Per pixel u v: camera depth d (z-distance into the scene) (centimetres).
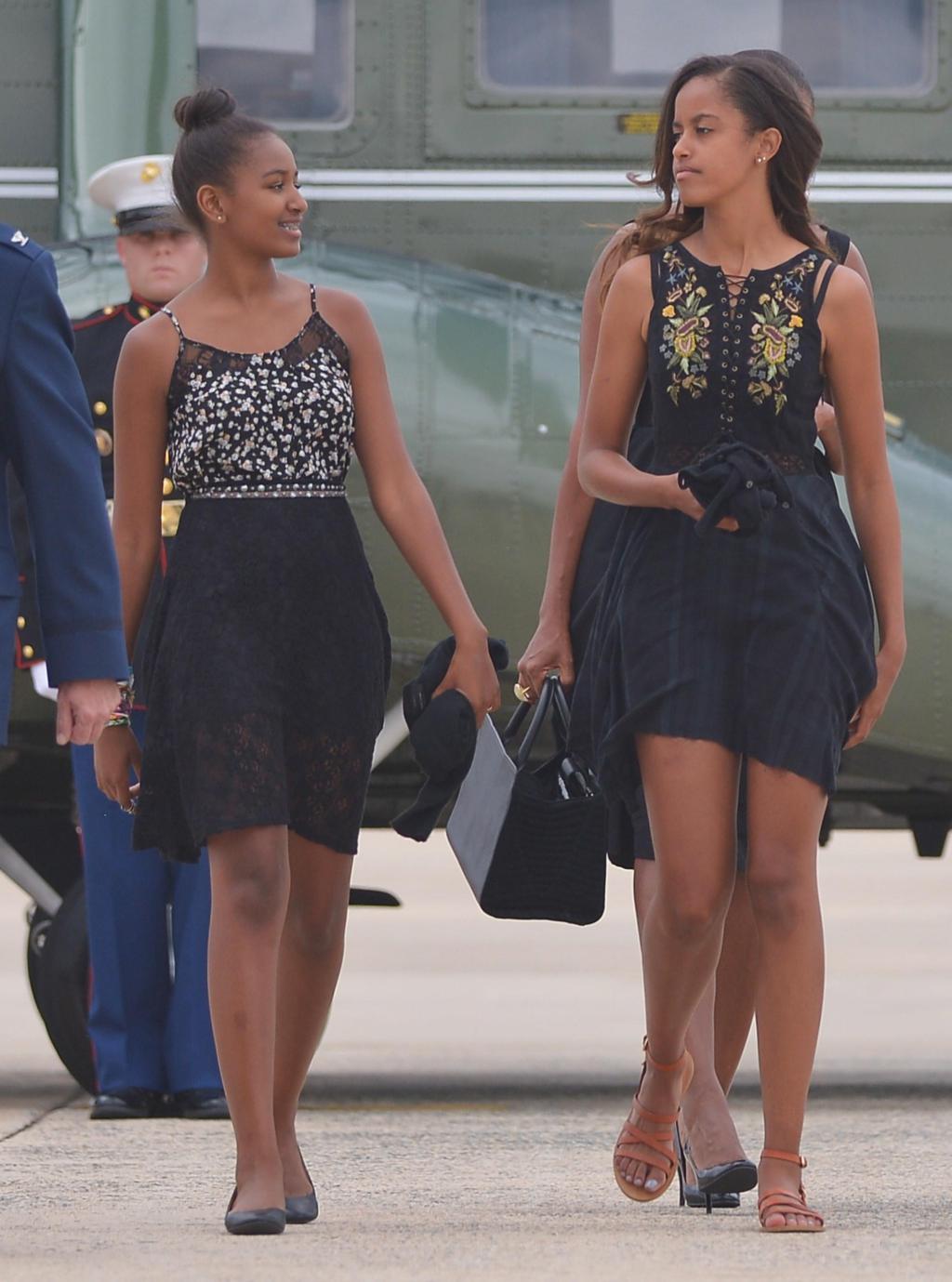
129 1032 2467
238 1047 1606
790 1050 1636
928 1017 3841
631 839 1792
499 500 2742
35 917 2777
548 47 2823
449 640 1700
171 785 1647
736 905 1809
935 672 2741
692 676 1598
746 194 1606
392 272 2784
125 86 2794
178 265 2405
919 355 2820
